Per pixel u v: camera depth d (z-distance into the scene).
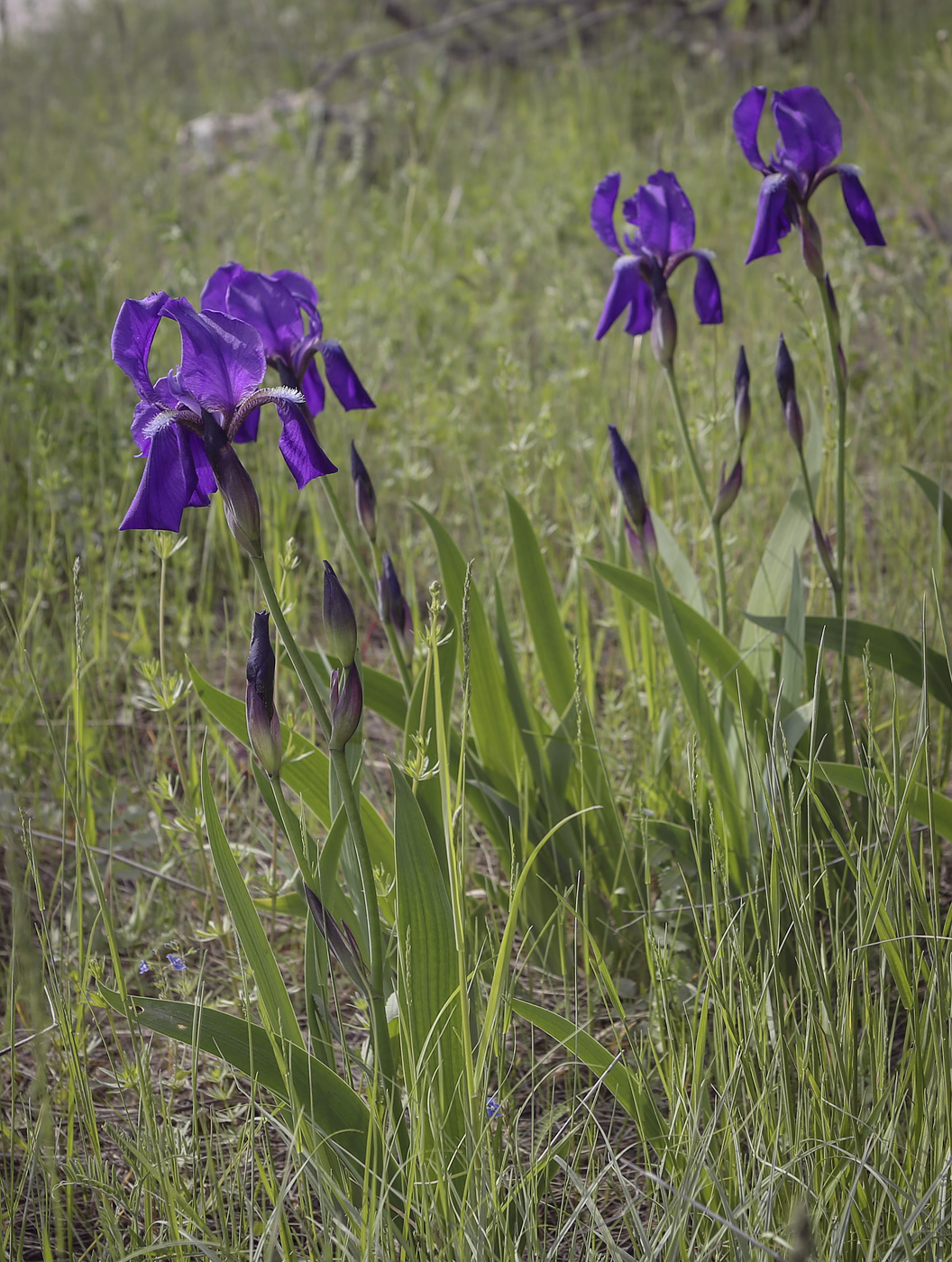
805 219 1.92
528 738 1.95
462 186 4.65
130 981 1.93
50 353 2.74
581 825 1.93
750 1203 1.69
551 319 3.08
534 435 2.50
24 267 3.22
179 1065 1.87
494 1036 1.77
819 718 1.93
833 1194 1.71
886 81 5.39
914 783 1.84
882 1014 1.74
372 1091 1.71
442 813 1.83
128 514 1.69
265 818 2.06
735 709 1.95
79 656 1.81
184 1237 1.70
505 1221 1.70
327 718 1.71
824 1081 1.74
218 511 2.38
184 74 7.29
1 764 2.07
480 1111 1.71
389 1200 1.74
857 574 2.30
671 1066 1.76
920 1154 1.71
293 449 1.72
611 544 2.08
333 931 1.73
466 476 2.40
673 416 2.64
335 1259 1.71
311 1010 1.77
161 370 2.74
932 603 2.15
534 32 6.98
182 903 2.01
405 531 2.33
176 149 4.99
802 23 6.09
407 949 1.74
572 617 2.14
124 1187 1.78
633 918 1.94
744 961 1.75
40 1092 1.72
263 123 5.50
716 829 1.91
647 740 2.06
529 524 1.96
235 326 1.71
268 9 7.50
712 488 2.41
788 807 1.83
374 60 6.57
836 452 2.07
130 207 4.17
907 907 1.86
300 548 2.69
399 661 1.94
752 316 3.33
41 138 5.69
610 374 3.12
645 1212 1.78
